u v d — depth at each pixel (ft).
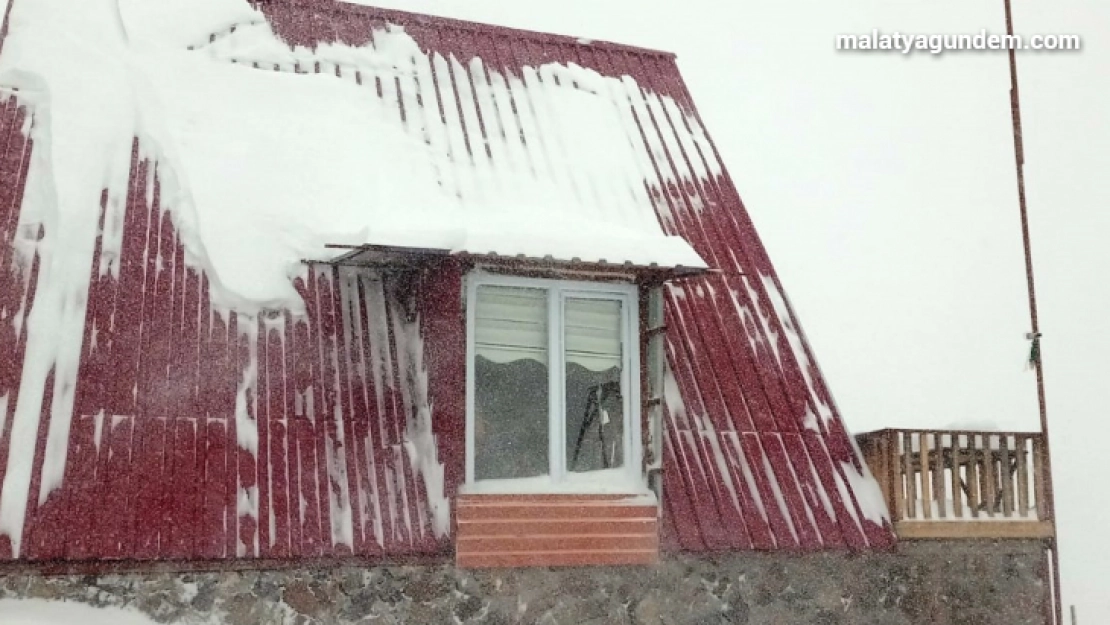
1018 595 36.68
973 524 36.11
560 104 42.09
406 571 29.30
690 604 32.35
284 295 32.24
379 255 31.27
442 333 31.45
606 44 46.50
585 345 32.81
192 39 37.37
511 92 41.50
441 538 29.58
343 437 30.40
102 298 30.32
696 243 40.06
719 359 37.22
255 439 29.43
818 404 37.65
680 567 32.40
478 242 29.91
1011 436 37.73
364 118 37.24
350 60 39.55
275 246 32.94
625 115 43.57
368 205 34.12
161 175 33.45
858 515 34.94
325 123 36.47
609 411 32.65
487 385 31.27
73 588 26.43
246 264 32.24
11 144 32.60
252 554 27.43
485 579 30.09
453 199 35.27
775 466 35.04
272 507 28.35
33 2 35.91
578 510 31.19
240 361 30.63
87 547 26.13
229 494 28.14
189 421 29.07
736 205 42.83
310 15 40.52
